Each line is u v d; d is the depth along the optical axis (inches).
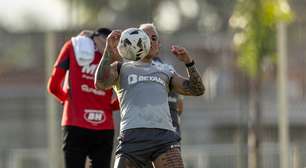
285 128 1464.1
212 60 3048.7
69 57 994.7
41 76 3597.4
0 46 4015.8
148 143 791.7
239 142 1953.7
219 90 3125.0
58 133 1563.7
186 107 3142.2
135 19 4392.2
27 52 3720.5
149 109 797.2
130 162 793.6
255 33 1681.8
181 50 794.8
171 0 4507.9
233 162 1909.4
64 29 1642.5
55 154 1501.0
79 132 987.9
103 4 4436.5
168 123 803.4
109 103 998.4
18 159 1871.3
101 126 992.9
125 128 798.5
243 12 1691.7
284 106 1465.3
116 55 848.9
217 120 3093.0
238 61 1747.0
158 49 831.1
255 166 1700.3
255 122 1716.3
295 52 2923.2
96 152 1004.6
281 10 1683.1
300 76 3021.7
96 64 991.6
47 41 1494.8
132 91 804.0
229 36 2994.6
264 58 1697.8
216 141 3048.7
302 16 2256.4
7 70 3718.0
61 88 1001.5
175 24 4463.6
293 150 1562.5
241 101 2193.7
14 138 2977.4
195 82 802.8
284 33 1469.0
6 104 3011.8
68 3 3944.4
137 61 820.0
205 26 4367.6
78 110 989.2
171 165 788.0
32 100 3011.8
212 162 1910.7
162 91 806.5
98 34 1002.1
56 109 1515.7
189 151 1955.0
